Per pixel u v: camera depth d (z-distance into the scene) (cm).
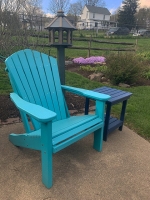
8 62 209
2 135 244
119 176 188
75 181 179
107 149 230
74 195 164
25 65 223
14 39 381
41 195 162
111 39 2067
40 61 239
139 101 385
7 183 172
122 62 507
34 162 200
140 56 825
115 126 257
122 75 491
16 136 206
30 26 432
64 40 294
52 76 246
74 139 177
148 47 1466
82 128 190
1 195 160
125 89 467
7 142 230
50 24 270
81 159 210
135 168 200
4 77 476
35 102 221
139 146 238
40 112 151
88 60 768
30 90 220
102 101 205
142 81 559
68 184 175
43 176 169
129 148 233
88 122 203
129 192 170
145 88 480
